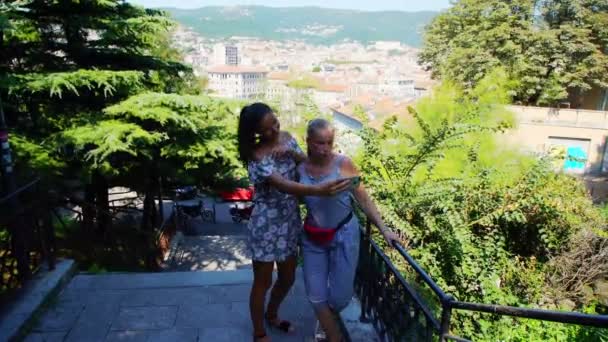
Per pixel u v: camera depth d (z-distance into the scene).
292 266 3.12
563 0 21.94
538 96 24.25
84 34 10.30
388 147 7.78
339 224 2.70
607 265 8.00
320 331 3.38
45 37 9.83
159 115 9.20
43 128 9.59
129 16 10.73
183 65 11.88
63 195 9.04
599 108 25.89
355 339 3.21
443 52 26.06
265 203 2.83
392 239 2.73
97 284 4.20
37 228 4.20
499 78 9.31
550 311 1.74
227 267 11.87
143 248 11.11
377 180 6.47
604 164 23.61
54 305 3.81
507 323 7.00
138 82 9.84
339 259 2.71
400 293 2.80
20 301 3.68
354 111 7.20
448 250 6.53
